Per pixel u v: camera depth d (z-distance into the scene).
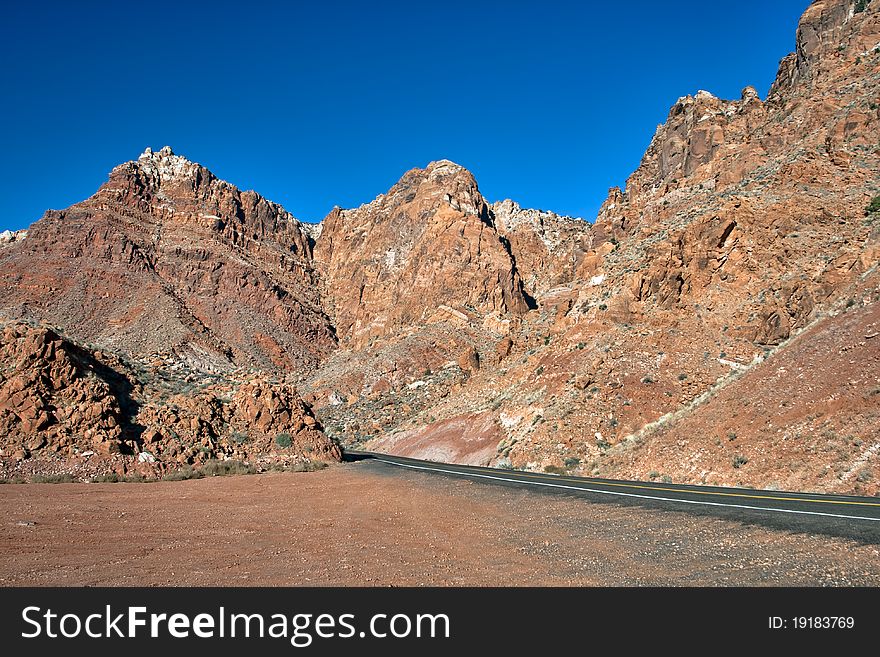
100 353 33.84
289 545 10.64
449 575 8.41
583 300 54.06
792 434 22.17
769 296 39.44
